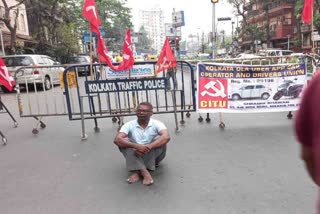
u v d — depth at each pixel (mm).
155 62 6738
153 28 116562
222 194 3695
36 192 3938
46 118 8266
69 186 4074
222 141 5691
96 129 6801
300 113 1265
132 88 6383
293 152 4988
